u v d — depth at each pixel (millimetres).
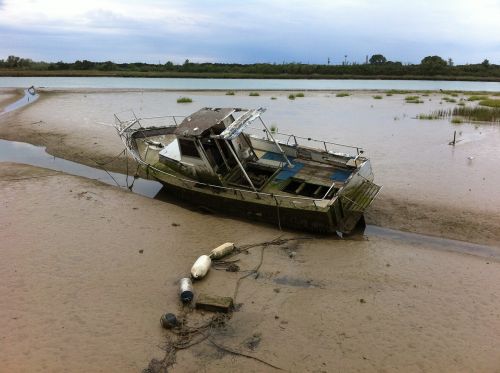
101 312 9344
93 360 8000
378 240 12836
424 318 9273
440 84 81188
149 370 7785
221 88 60500
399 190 16359
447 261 11594
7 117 30797
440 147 22906
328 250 12203
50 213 14430
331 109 37750
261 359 8070
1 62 97062
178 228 13516
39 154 21984
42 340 8477
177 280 10633
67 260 11438
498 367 7934
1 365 7793
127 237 12844
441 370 7875
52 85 60000
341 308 9586
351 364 7988
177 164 15406
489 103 40312
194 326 8938
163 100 42781
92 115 32156
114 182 18188
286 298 9938
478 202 15164
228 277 10766
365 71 101188
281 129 27484
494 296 10039
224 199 14086
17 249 11938
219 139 14289
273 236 13031
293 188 14406
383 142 24109
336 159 15227
